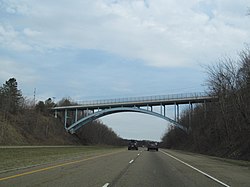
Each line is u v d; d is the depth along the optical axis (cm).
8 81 10181
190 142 8512
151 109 9825
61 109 11344
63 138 10712
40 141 9406
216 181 1416
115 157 3262
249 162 2945
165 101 9281
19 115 9881
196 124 7888
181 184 1308
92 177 1471
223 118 5031
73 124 10906
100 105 10344
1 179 1323
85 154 3716
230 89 4688
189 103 8994
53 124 10975
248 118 4141
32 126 9856
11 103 9731
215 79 4956
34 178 1376
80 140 11856
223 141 5269
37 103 11750
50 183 1240
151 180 1422
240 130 4519
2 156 2889
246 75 4209
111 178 1455
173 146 11300
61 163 2252
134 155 3881
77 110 11156
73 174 1573
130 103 9744
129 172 1747
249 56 4194
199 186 1256
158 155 4066
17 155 3117
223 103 4853
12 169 1719
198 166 2283
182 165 2359
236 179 1509
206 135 6556
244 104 4194
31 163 2147
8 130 8238
